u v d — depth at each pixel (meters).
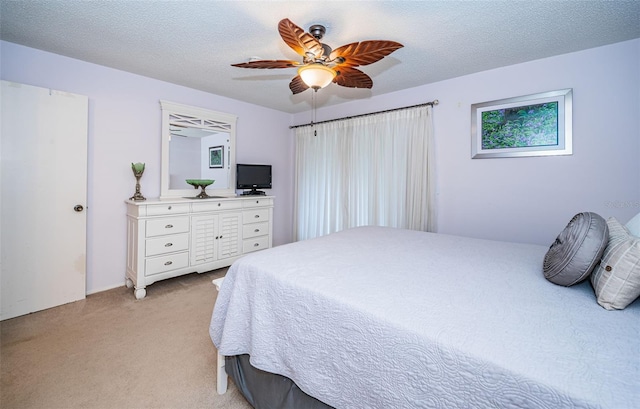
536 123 2.48
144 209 2.66
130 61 2.61
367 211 3.57
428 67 2.65
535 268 1.39
